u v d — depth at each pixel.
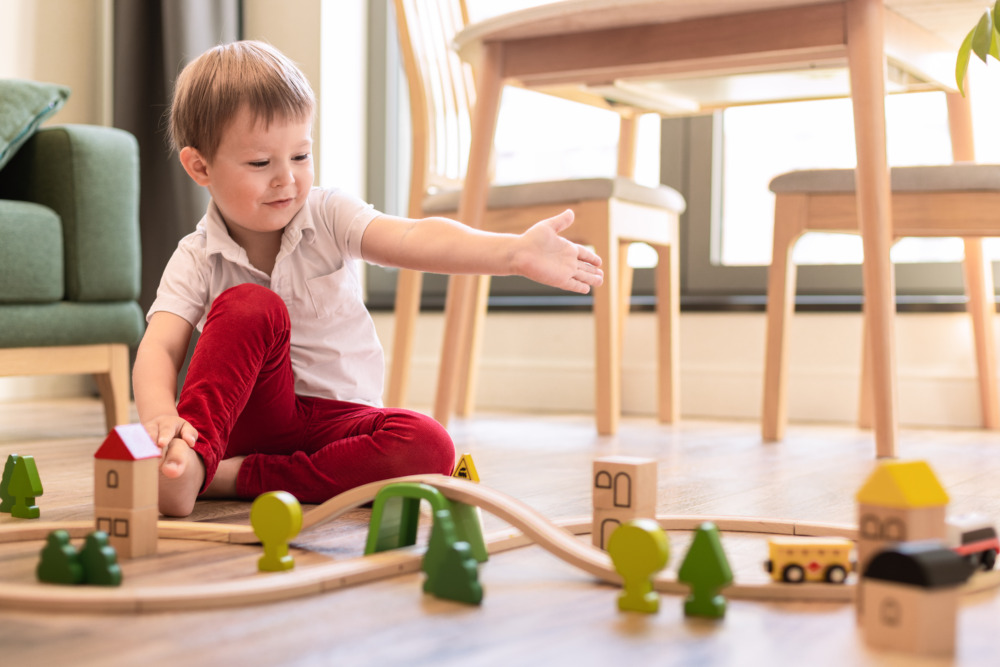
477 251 1.02
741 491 1.21
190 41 2.67
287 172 1.05
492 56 1.79
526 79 1.81
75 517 0.98
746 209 2.63
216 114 1.03
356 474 1.05
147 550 0.80
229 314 1.00
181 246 1.14
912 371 2.27
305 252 1.14
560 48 1.73
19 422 2.12
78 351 1.77
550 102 2.84
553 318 2.64
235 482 1.08
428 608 0.65
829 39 1.54
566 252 0.99
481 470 1.40
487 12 2.71
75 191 1.75
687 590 0.69
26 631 0.59
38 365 1.71
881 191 1.54
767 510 1.07
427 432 1.05
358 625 0.61
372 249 1.11
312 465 1.07
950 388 2.23
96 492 0.80
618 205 1.95
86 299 1.77
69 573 0.67
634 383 2.53
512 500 0.78
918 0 1.54
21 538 0.86
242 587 0.66
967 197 1.66
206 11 2.71
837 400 2.33
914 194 1.70
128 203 1.83
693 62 1.65
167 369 1.04
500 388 2.70
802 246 2.57
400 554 0.76
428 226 1.07
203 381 0.98
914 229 1.70
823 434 2.01
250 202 1.05
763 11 1.58
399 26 2.12
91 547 0.67
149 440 0.81
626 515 0.74
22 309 1.67
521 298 2.75
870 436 1.96
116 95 2.72
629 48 1.67
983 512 1.08
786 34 1.57
